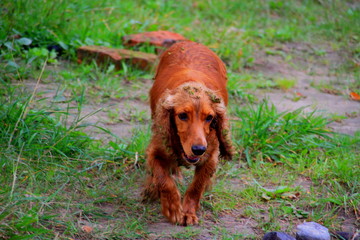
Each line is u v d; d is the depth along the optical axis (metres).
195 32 18.95
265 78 16.03
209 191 8.77
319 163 10.11
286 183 9.43
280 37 20.20
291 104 13.89
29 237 6.49
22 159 8.52
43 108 11.02
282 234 7.05
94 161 9.18
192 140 7.18
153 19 19.39
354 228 7.98
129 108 12.52
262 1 24.27
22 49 14.73
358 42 20.11
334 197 8.79
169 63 9.59
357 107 14.00
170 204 7.83
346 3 25.31
